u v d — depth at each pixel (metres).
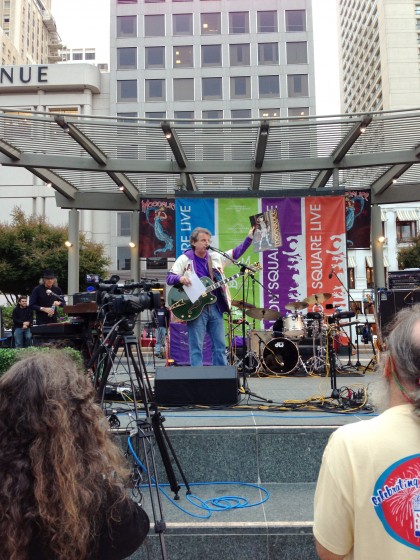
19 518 0.88
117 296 2.72
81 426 1.00
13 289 17.44
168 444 2.69
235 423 3.04
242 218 8.30
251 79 31.16
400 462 0.99
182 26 31.50
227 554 2.28
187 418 3.22
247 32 31.50
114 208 9.71
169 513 2.44
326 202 8.20
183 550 2.29
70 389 1.02
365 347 10.93
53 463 0.92
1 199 27.62
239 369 6.46
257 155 8.07
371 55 66.25
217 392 3.65
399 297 6.02
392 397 1.12
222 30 31.44
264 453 2.89
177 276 4.21
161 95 30.97
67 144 8.08
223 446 2.89
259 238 4.66
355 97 75.44
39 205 27.61
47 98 29.14
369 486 1.00
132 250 9.60
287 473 2.87
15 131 7.51
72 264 9.49
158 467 2.87
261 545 2.28
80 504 0.93
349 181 10.14
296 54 31.31
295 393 4.59
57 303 6.29
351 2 76.81
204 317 4.23
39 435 0.93
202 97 31.08
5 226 17.84
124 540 1.01
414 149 8.09
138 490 2.48
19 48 69.00
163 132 7.32
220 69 31.20
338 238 8.10
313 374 6.45
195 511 2.46
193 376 3.67
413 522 0.97
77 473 0.94
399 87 58.25
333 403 3.80
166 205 9.23
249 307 6.23
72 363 1.12
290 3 31.45
